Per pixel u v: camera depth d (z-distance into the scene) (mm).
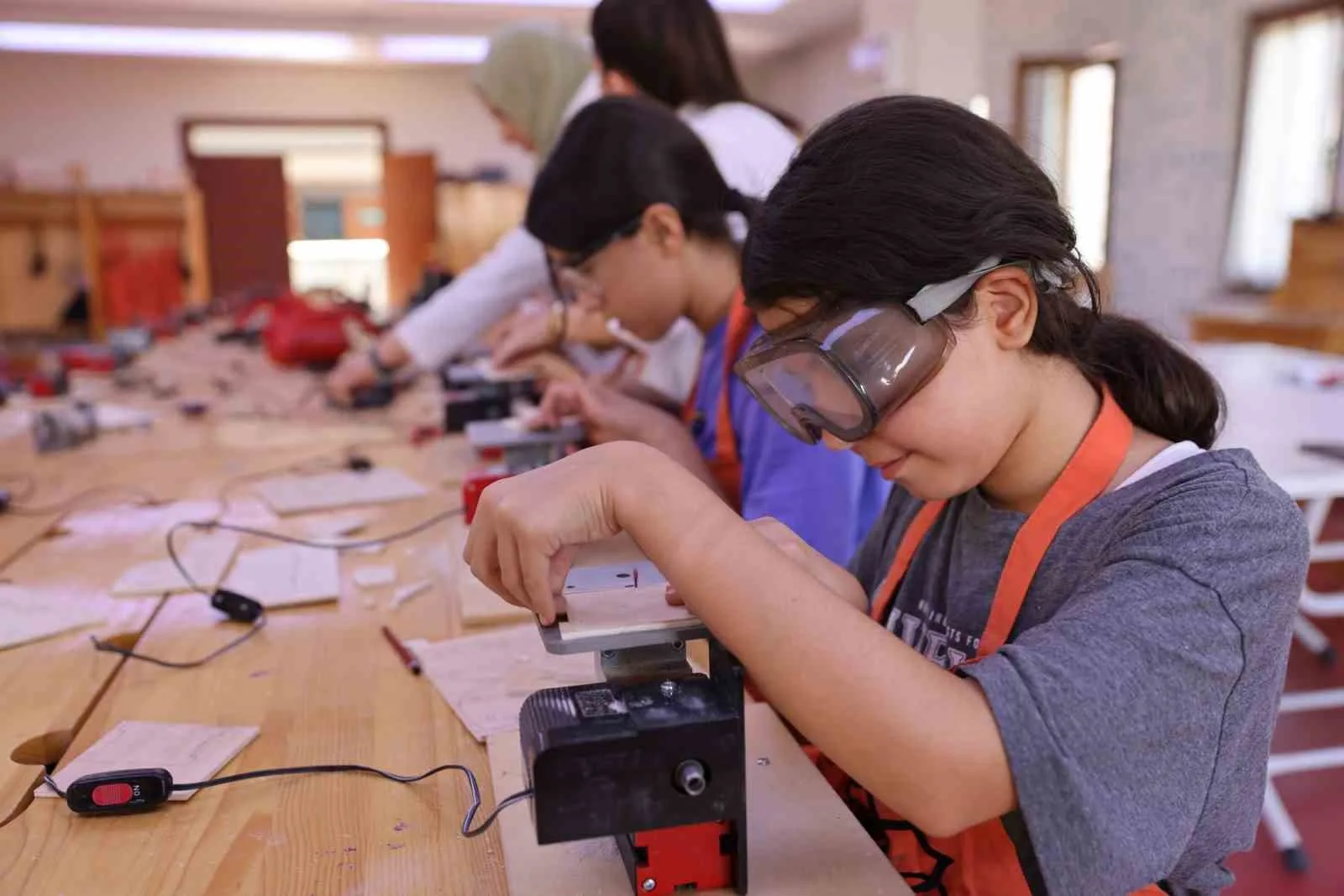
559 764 610
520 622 1198
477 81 2855
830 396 683
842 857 711
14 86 9648
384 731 935
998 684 607
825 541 1265
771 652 616
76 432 2268
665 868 670
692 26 1924
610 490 663
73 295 5551
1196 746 620
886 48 5543
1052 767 588
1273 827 2027
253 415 2645
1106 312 841
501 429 1791
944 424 686
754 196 1406
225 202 10148
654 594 729
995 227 656
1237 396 2551
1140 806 602
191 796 829
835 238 656
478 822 781
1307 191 5516
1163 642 614
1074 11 6668
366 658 1106
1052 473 781
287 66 10133
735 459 1432
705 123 1892
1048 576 763
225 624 1209
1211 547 649
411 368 3312
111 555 1475
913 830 822
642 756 621
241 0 7781
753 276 707
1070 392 771
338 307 3551
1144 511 708
